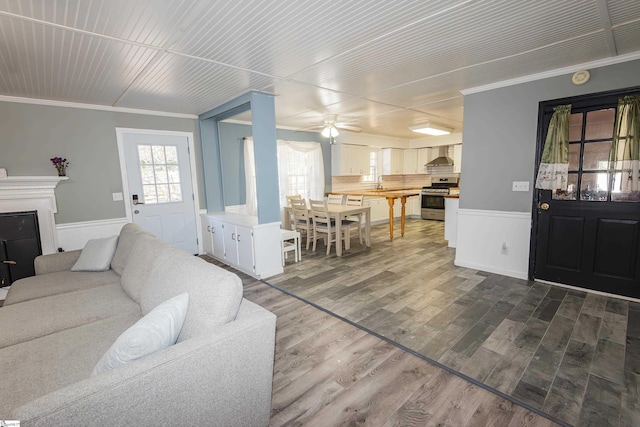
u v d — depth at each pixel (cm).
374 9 182
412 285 335
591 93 279
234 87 330
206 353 113
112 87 312
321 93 364
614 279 286
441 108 453
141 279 199
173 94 346
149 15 180
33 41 207
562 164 298
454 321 252
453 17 194
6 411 108
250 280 364
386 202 743
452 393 172
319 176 661
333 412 160
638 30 215
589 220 295
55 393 87
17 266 335
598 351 204
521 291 308
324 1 171
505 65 283
